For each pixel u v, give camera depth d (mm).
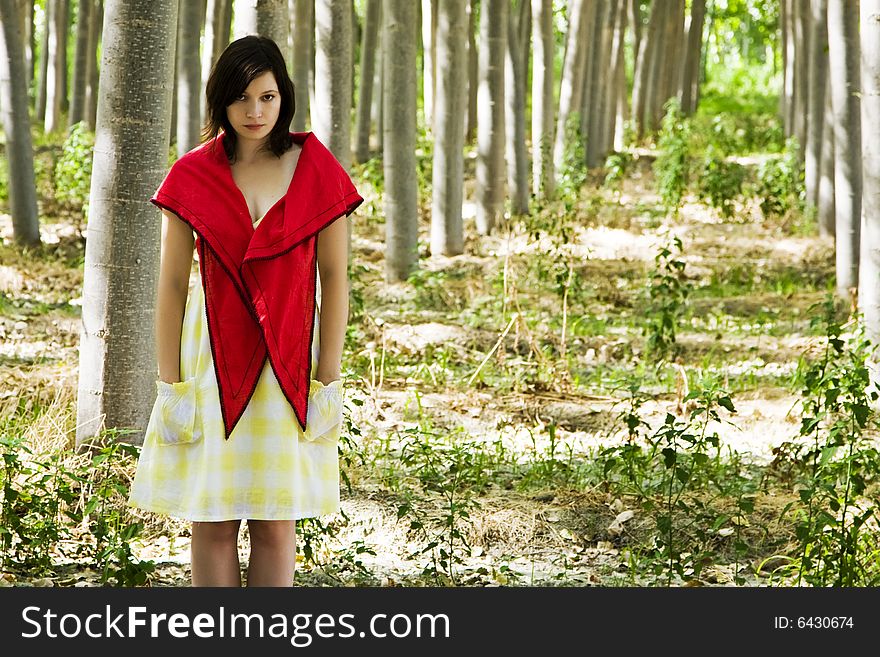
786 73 24484
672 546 4664
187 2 12969
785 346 8758
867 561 4199
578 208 15977
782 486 5445
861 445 4910
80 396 5125
